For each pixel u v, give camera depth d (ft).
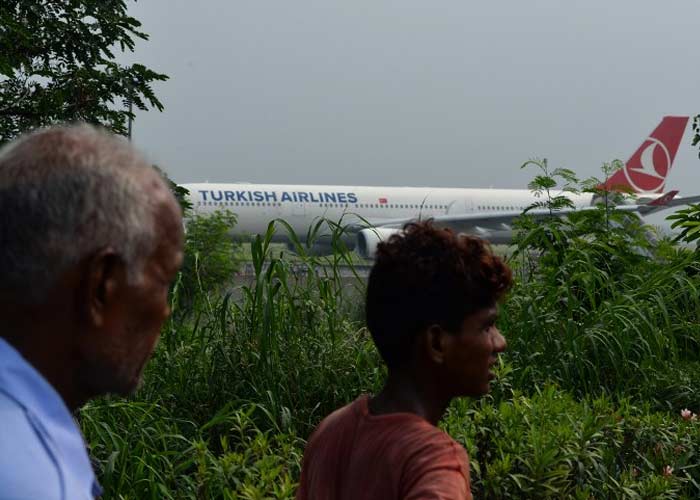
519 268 21.74
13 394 3.08
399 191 127.85
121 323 3.46
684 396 16.65
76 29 23.90
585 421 12.04
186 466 11.78
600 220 24.31
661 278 20.51
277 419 14.25
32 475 2.91
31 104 23.61
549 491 10.39
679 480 12.34
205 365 15.16
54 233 3.21
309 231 16.92
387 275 5.17
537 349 17.12
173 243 3.60
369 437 5.00
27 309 3.31
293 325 15.42
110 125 23.50
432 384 5.20
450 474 4.58
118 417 13.82
